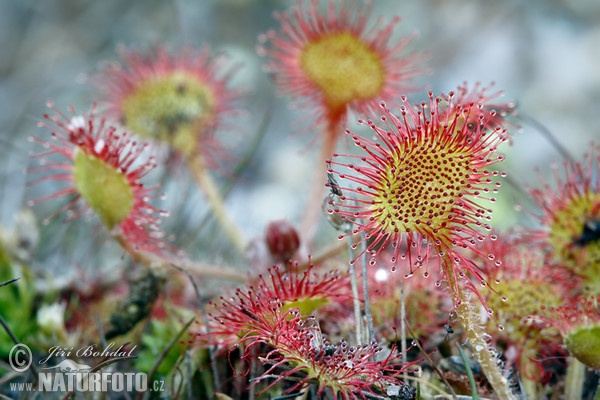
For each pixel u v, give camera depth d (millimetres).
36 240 179
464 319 148
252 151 199
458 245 148
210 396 158
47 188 226
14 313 172
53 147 168
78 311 175
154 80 184
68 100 263
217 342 155
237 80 267
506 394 146
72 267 187
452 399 150
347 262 167
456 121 148
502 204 198
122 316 165
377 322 159
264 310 151
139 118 183
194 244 195
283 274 159
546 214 165
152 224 166
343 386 147
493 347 151
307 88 177
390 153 149
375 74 175
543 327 156
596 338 149
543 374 157
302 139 254
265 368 155
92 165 163
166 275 166
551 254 163
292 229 166
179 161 187
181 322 163
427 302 159
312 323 152
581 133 257
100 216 165
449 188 147
